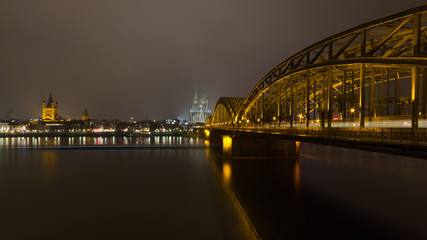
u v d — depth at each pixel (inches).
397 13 792.9
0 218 1148.5
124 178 1942.7
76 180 1883.6
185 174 2076.8
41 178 1955.0
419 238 917.8
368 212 1176.2
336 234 958.4
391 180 1787.6
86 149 4069.9
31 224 1080.8
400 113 1101.1
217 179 1883.6
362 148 800.3
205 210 1237.7
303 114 2198.6
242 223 1085.1
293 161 2588.6
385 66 915.4
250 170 2177.7
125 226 1058.1
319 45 1218.6
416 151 627.2
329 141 957.2
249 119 2726.4
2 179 1924.2
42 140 7332.7
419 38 732.7
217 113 5236.2
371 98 1058.1
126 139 7810.0
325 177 1904.5
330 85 1123.9
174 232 1002.1
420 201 1332.4
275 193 1501.0
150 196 1470.2
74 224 1080.8
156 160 2849.4
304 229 1002.1
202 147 4303.6
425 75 825.5
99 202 1364.4
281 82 1812.3
